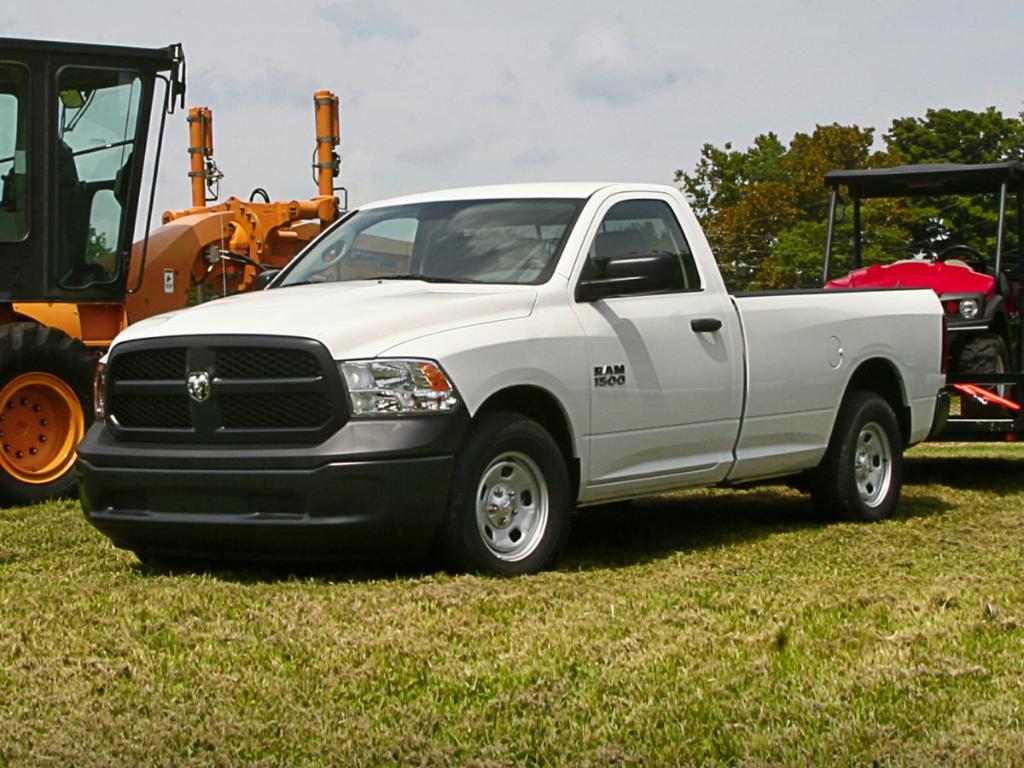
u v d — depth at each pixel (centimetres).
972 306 1294
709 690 511
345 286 802
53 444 1082
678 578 732
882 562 796
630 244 830
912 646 577
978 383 1247
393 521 693
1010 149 4934
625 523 962
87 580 721
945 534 909
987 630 608
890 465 996
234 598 666
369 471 687
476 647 571
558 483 757
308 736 462
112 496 741
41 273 1120
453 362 711
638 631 600
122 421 746
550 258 793
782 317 908
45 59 1109
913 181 1384
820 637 594
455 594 663
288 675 532
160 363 730
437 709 491
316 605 645
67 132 1122
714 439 859
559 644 574
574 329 773
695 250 868
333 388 692
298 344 697
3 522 949
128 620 618
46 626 609
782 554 821
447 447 703
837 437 961
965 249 1414
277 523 692
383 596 663
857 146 4200
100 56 1126
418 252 830
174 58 1141
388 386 696
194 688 516
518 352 741
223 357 711
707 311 855
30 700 501
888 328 999
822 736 462
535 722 476
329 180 1669
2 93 1102
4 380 1052
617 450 796
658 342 818
